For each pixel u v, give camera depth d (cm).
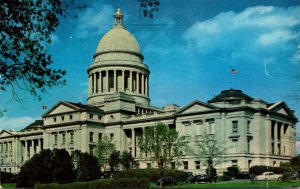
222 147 12550
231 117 12694
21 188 9194
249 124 12775
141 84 17900
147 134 11875
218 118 12712
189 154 13000
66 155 10319
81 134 15225
